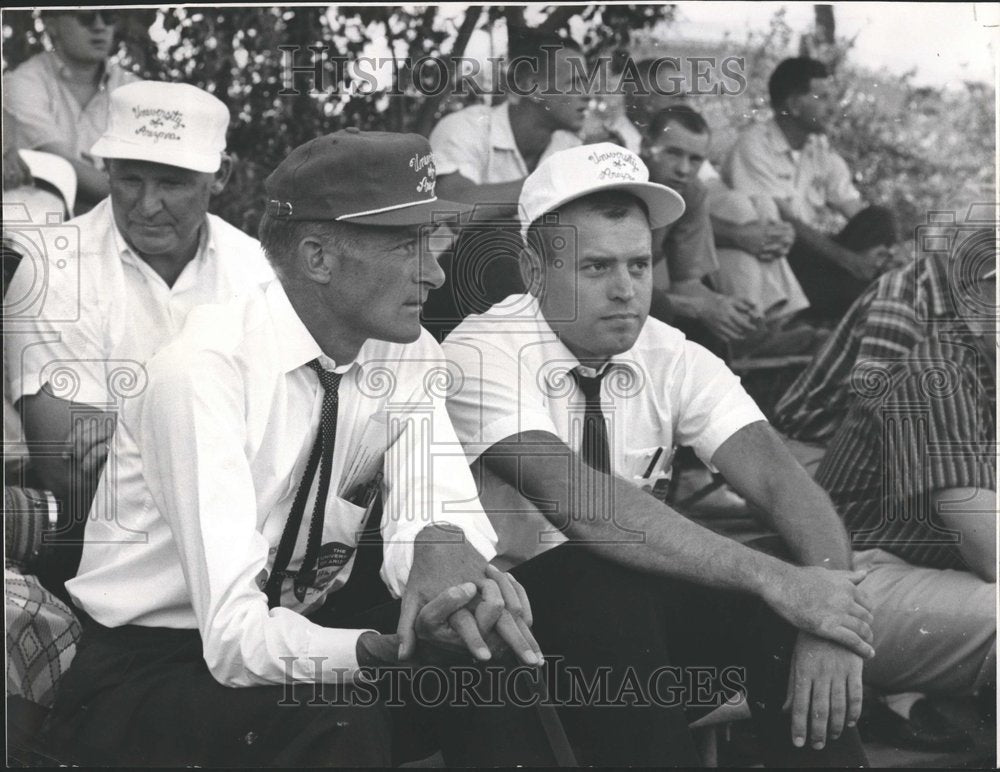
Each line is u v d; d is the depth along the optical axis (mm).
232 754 2082
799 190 2484
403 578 2188
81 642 2299
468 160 2461
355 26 2461
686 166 2471
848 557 2473
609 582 2398
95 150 2457
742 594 2383
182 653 2188
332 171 2141
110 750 2125
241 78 2459
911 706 2465
